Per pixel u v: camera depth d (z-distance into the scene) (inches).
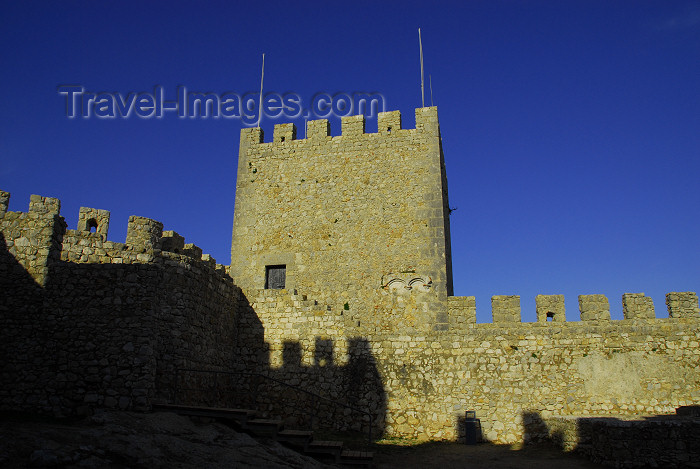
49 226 612.7
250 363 808.9
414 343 799.7
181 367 647.8
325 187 969.5
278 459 495.8
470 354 786.2
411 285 885.2
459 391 771.4
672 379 748.0
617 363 760.3
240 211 991.0
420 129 968.3
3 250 601.6
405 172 948.6
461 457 648.4
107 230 776.9
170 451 451.8
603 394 750.5
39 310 583.8
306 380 792.3
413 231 914.1
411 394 775.7
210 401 719.7
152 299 585.0
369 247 919.7
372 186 951.6
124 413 524.7
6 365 565.6
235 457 470.9
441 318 856.3
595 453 621.9
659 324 772.0
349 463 557.9
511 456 657.0
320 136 1000.9
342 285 909.2
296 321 820.0
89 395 553.6
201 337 711.1
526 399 757.9
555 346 777.6
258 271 949.2
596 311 787.4
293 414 778.8
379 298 889.5
